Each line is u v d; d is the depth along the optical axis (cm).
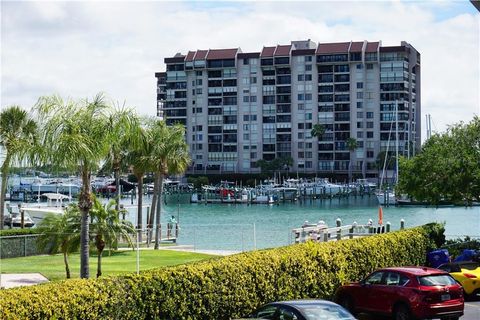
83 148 2372
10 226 7025
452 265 2938
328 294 2547
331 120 19962
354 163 19825
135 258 4141
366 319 2436
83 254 2480
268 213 13525
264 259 2269
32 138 2505
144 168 5462
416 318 2231
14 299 1489
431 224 3584
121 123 2506
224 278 2088
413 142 18438
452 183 4325
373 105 19675
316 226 4562
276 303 1808
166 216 12825
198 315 1994
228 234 7356
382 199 15862
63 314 1577
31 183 15962
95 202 3180
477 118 4516
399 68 19450
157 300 1856
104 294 1697
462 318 2444
